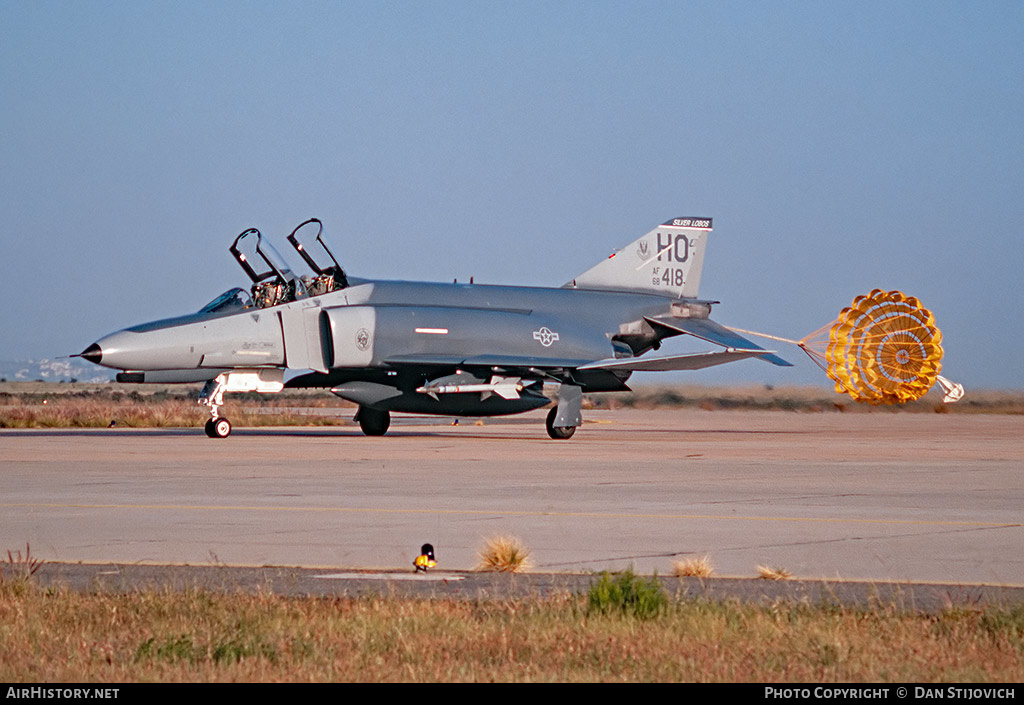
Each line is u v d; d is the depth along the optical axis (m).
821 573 38.47
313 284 111.75
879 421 182.25
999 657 26.56
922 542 45.12
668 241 133.00
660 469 76.81
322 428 137.00
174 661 25.98
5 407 173.62
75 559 40.22
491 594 33.94
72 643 27.27
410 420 167.75
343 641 27.58
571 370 116.56
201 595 32.09
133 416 151.12
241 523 48.94
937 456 93.38
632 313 127.19
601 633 28.45
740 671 25.52
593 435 124.75
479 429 138.12
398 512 52.81
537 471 74.44
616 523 49.75
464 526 48.53
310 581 36.06
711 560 40.94
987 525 49.97
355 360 109.50
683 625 29.22
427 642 27.47
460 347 114.44
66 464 77.25
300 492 60.59
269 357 107.69
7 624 28.91
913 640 27.95
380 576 37.09
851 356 119.50
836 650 26.89
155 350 102.81
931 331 117.00
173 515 51.34
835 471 76.75
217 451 90.31
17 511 52.44
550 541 44.78
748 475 72.88
